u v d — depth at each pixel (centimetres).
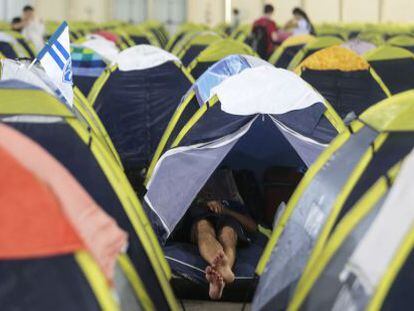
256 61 1202
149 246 770
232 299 907
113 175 780
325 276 603
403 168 554
